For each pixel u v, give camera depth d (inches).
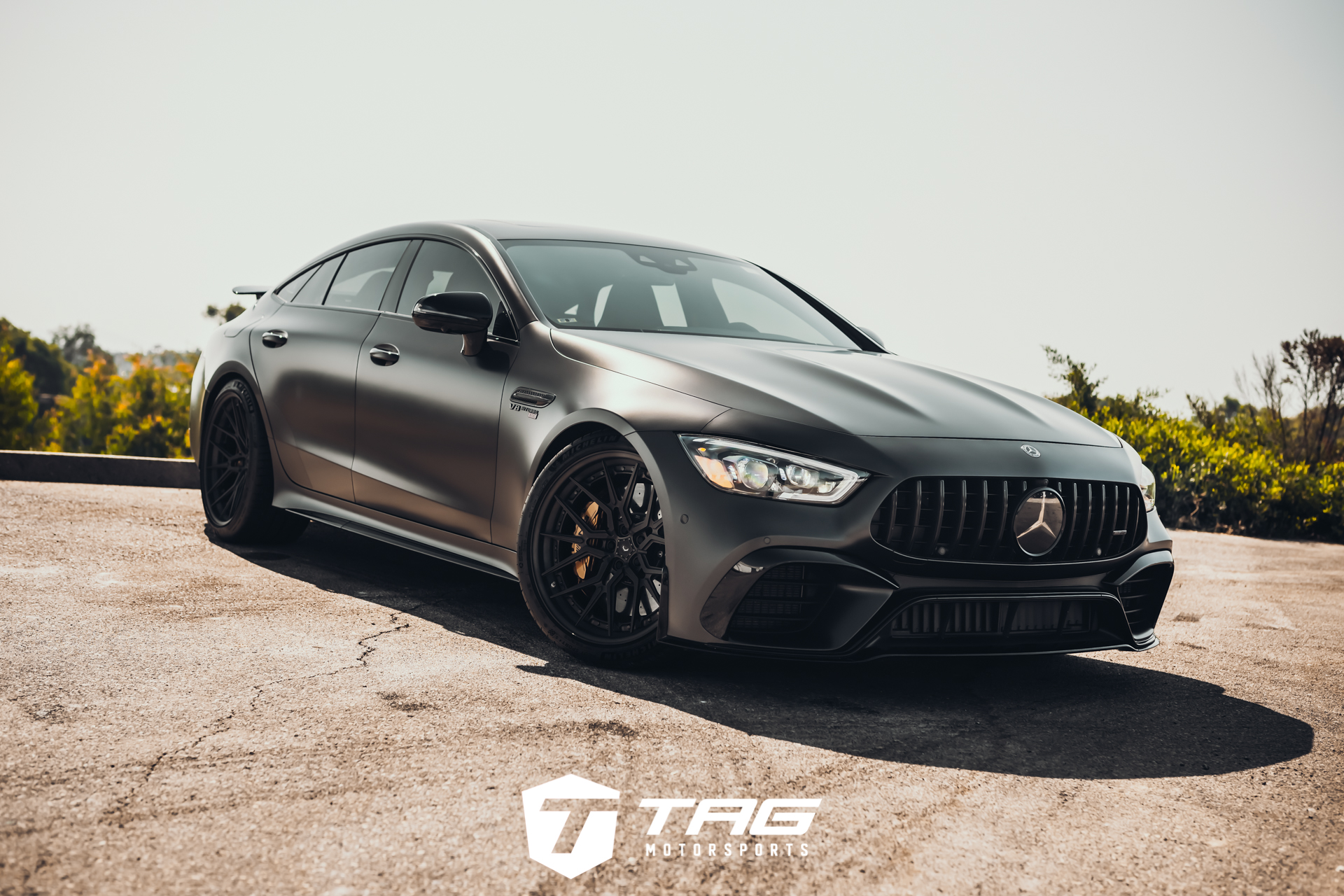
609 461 112.6
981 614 105.2
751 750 88.8
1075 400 385.1
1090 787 85.1
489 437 126.0
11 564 145.6
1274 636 153.2
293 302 173.8
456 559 130.9
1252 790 86.4
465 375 131.3
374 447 143.9
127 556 157.0
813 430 102.7
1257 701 115.4
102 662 102.6
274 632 117.9
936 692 112.7
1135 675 125.9
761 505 100.6
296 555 166.1
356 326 154.0
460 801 73.9
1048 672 124.9
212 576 146.5
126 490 238.8
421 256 152.6
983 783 84.6
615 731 91.1
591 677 108.1
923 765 87.9
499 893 61.0
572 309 134.0
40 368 4279.0
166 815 69.2
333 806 71.8
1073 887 66.4
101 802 70.7
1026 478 105.4
